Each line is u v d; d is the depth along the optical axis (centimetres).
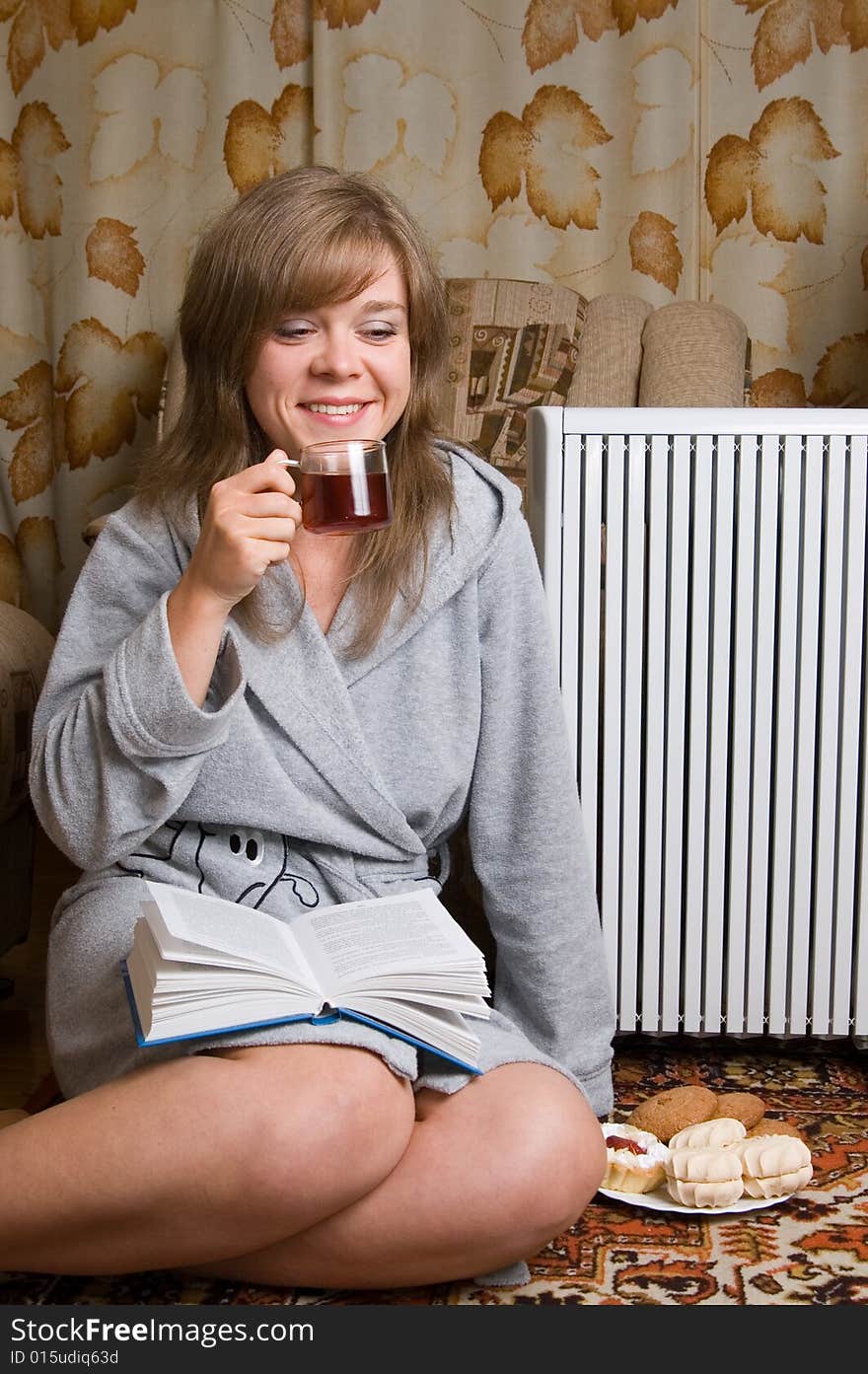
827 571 152
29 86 292
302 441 124
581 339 243
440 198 281
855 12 266
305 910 126
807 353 276
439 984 109
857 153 270
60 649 127
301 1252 108
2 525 302
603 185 277
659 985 159
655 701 155
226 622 125
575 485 153
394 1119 106
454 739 133
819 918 156
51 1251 103
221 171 287
